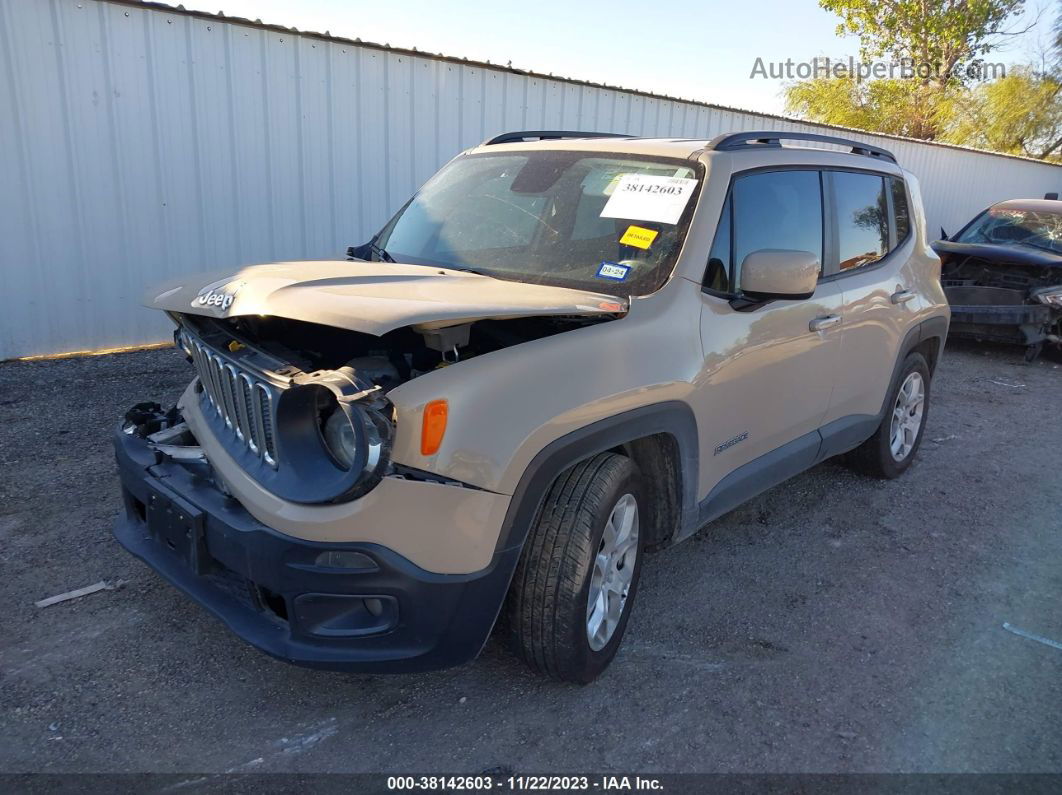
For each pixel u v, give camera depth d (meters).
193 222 7.63
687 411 3.22
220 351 2.87
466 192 4.06
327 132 8.16
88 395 6.14
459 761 2.69
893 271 4.88
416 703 2.96
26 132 6.71
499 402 2.55
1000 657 3.44
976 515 4.94
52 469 4.74
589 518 2.81
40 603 3.42
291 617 2.56
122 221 7.28
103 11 6.82
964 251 9.60
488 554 2.57
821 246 4.23
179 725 2.78
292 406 2.53
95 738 2.69
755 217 3.73
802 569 4.15
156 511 2.95
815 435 4.33
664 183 3.57
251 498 2.60
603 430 2.82
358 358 2.82
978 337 9.60
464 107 9.01
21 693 2.88
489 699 3.00
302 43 7.82
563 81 9.71
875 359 4.71
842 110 26.67
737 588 3.92
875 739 2.89
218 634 3.28
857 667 3.32
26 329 7.02
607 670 3.21
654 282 3.27
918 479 5.51
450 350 2.61
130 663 3.08
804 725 2.95
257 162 7.83
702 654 3.36
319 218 8.32
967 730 2.96
